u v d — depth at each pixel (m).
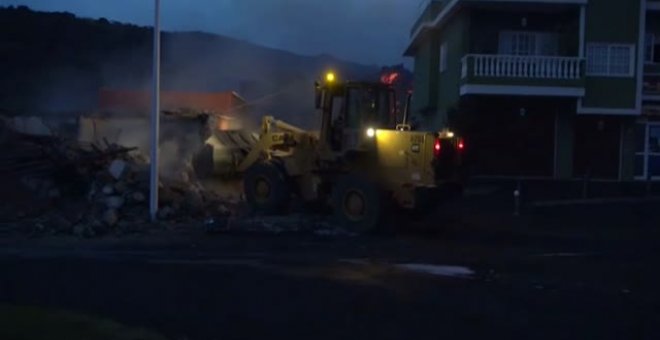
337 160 17.88
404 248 15.17
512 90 29.95
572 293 11.04
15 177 19.14
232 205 19.72
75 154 20.08
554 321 9.34
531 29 31.47
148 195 18.75
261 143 19.95
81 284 10.88
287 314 9.39
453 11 32.06
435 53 37.31
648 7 31.12
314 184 18.41
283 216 18.38
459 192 18.02
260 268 12.38
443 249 15.18
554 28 31.50
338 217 17.33
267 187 18.77
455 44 33.06
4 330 8.12
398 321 9.16
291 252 14.33
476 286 11.35
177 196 19.09
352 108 18.00
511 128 31.56
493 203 23.95
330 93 18.12
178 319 9.04
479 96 31.22
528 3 30.11
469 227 18.83
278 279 11.48
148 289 10.62
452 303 10.17
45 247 14.47
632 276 12.54
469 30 31.30
